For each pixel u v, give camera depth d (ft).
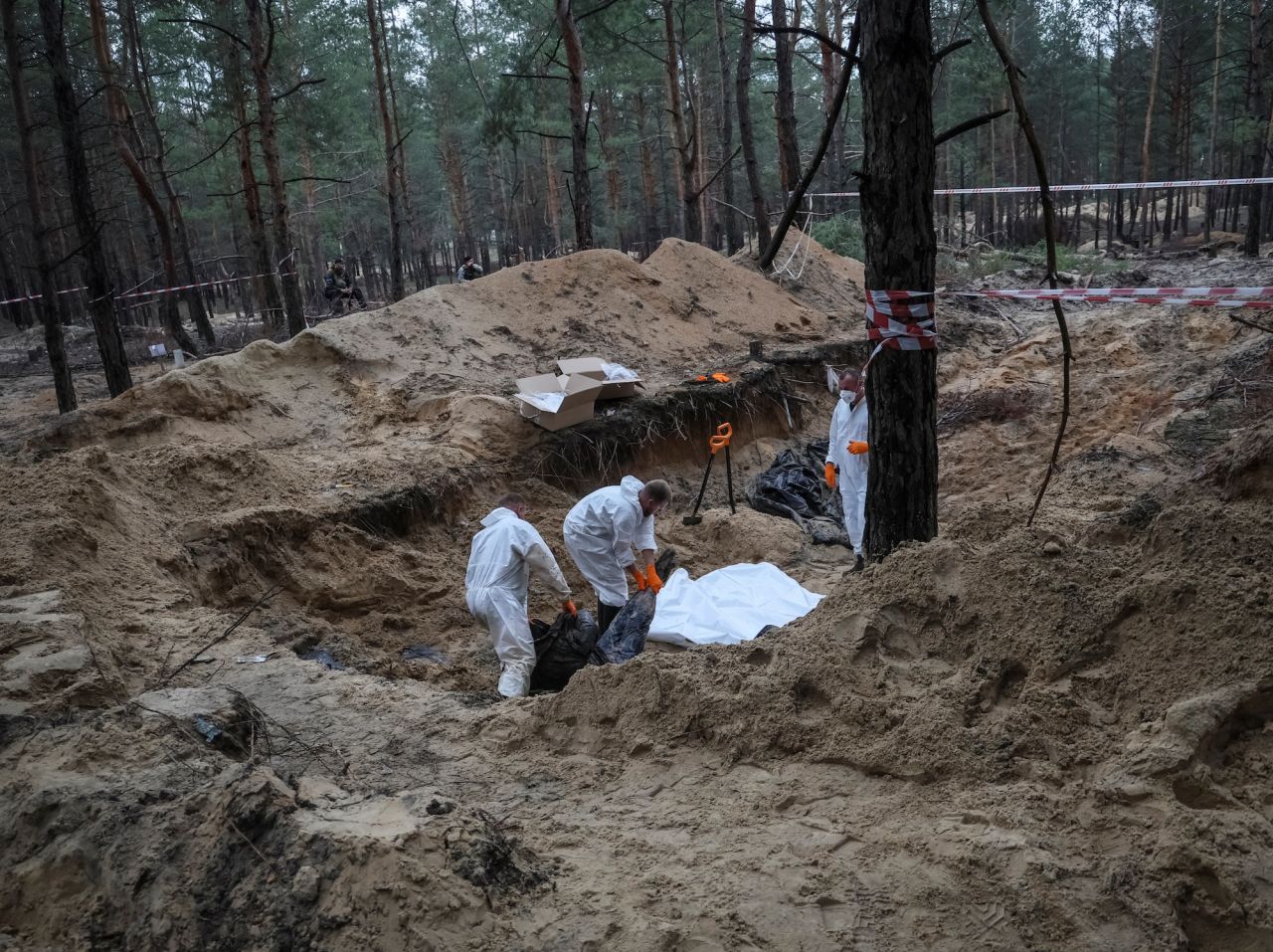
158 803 10.05
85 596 18.24
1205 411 34.12
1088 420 37.86
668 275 49.03
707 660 12.78
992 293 19.79
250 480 27.17
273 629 21.63
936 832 9.20
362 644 23.30
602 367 37.35
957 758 10.05
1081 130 160.15
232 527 24.13
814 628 12.51
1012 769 9.80
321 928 7.82
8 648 14.49
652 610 22.06
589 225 53.01
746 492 36.17
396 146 65.41
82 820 9.85
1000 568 11.62
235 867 8.65
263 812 9.08
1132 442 32.17
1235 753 9.18
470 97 100.12
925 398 15.51
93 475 22.66
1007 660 10.89
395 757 12.71
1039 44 127.95
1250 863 7.99
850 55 13.14
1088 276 67.15
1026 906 8.12
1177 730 9.08
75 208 37.11
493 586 20.94
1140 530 13.70
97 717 12.26
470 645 24.17
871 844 9.29
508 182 134.72
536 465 33.37
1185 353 42.98
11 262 109.60
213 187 103.35
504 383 37.78
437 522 29.58
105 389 54.19
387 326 39.04
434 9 101.81
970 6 63.72
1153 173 139.64
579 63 51.57
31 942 8.79
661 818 10.30
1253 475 15.72
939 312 55.26
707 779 11.03
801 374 44.88
